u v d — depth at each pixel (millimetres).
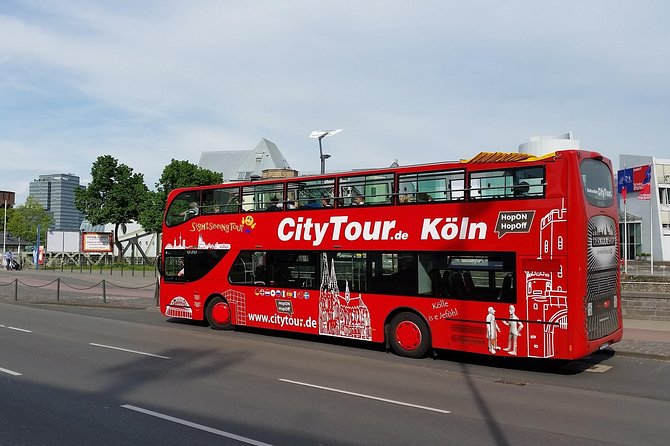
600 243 10828
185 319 18656
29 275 43875
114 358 11203
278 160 78625
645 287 19938
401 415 7328
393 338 12266
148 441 6051
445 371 10766
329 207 13461
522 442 6289
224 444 5988
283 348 13055
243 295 15148
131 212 60156
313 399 8094
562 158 10273
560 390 9305
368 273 12648
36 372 9648
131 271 48688
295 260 14055
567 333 10016
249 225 15156
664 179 59469
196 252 16453
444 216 11586
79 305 22969
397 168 12359
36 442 5984
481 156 10812
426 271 11773
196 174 50688
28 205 84188
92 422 6734
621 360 12227
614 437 6574
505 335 10648
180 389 8570
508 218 10750
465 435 6504
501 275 10773
